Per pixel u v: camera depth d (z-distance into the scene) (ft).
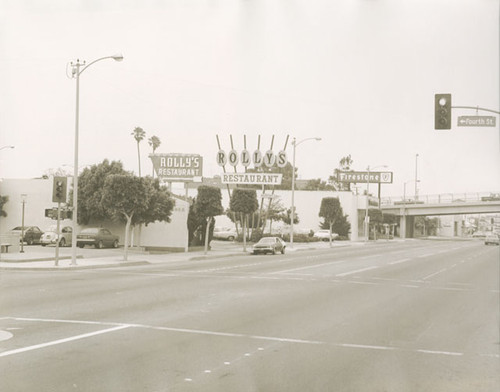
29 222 167.53
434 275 90.74
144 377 26.27
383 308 51.70
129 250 140.97
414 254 157.79
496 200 309.01
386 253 161.89
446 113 60.70
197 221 154.61
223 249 165.37
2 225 168.35
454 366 30.04
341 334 38.22
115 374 26.73
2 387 24.40
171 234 147.54
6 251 118.32
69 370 27.32
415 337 38.01
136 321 41.78
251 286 68.49
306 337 36.83
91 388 24.40
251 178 185.16
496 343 36.52
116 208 108.99
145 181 113.50
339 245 225.35
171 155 186.19
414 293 64.85
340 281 77.15
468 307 53.88
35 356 30.14
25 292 59.57
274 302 53.83
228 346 33.47
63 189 94.58
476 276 90.02
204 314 45.65
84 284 68.64
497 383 26.81
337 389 25.03
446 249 196.13
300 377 26.86
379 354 32.37
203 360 29.81
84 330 37.86
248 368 28.30
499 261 130.00
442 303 56.49
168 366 28.37
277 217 261.44
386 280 80.43
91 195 154.71
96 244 143.84
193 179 185.26
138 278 77.77
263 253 153.07
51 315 44.32
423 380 27.04
